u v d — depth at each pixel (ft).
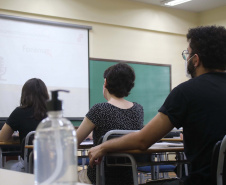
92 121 6.52
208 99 4.28
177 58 24.94
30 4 19.11
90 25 21.30
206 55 4.62
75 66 20.49
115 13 22.16
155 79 23.56
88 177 6.60
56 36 19.97
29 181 2.56
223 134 4.17
